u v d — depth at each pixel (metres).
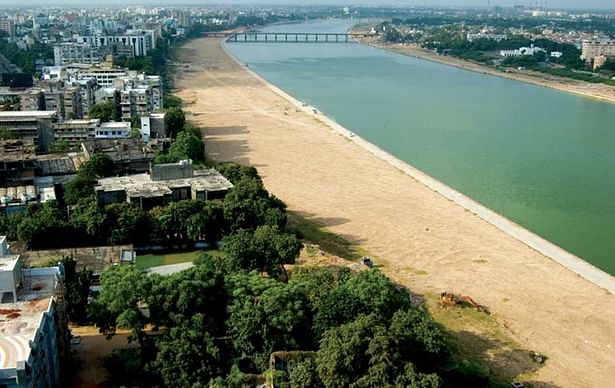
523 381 150.00
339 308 144.00
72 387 131.50
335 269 188.75
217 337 142.50
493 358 158.62
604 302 191.38
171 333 134.75
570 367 157.38
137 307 140.75
